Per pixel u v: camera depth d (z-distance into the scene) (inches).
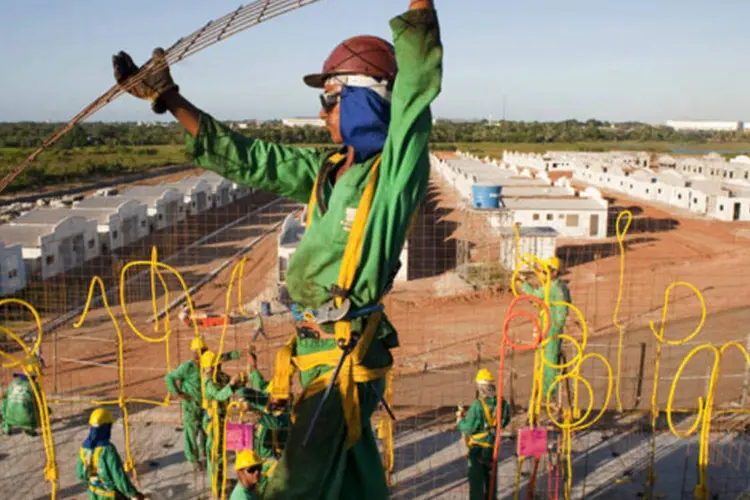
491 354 885.2
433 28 108.8
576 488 479.5
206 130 131.2
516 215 1690.5
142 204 1722.4
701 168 3186.5
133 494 384.5
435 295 1215.6
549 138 7391.7
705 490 422.9
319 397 121.1
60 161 3698.3
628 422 589.9
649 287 1266.0
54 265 1322.6
